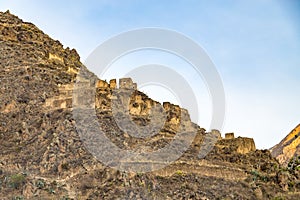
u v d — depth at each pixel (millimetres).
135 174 175750
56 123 193875
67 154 183500
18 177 173500
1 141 190625
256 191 182625
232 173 188125
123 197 168250
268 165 195250
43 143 188625
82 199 169125
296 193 185875
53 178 177125
